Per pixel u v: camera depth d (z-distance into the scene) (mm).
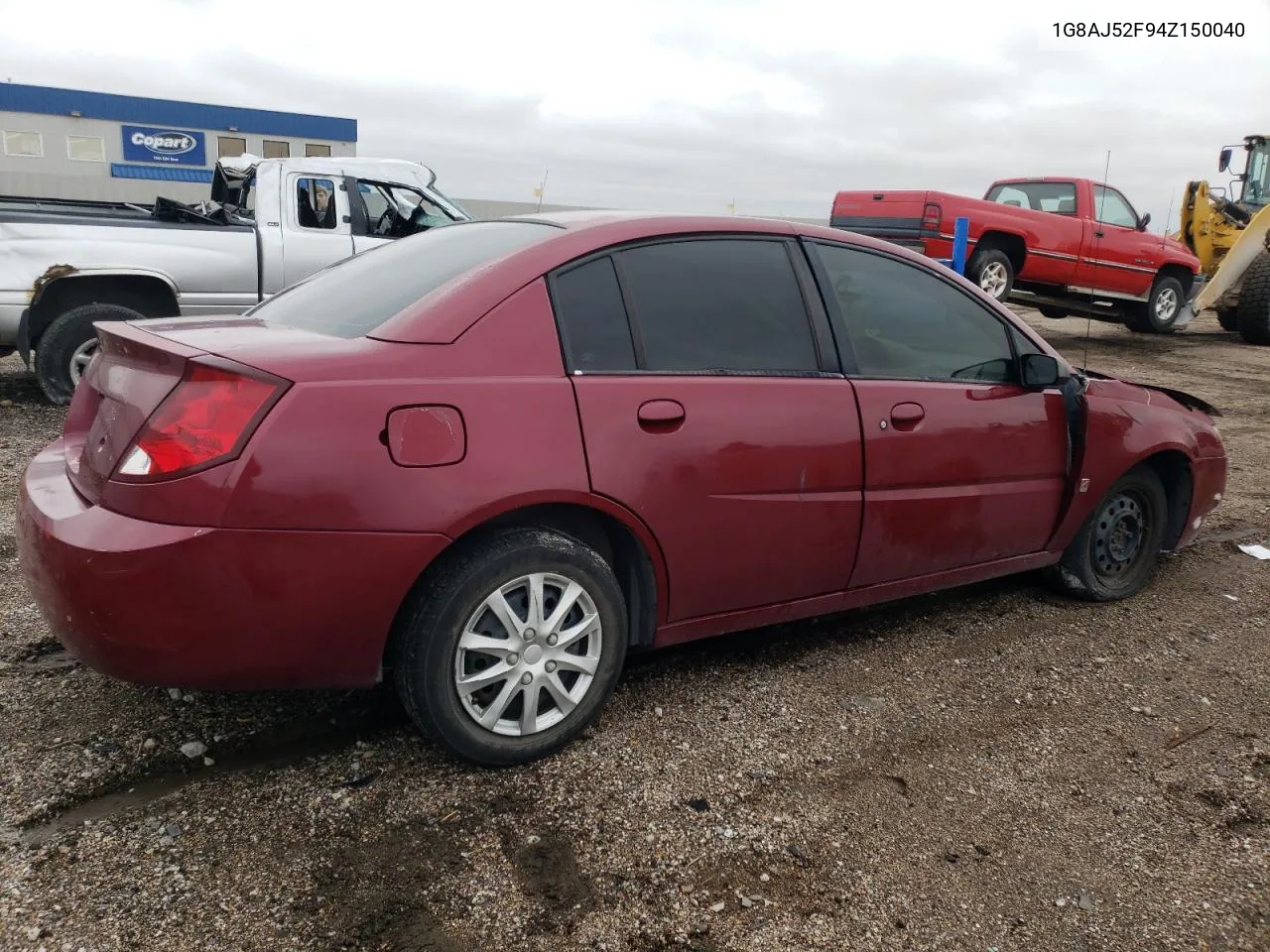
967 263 11547
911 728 3037
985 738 3000
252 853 2295
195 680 2312
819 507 3092
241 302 7230
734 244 3104
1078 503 3850
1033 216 12062
